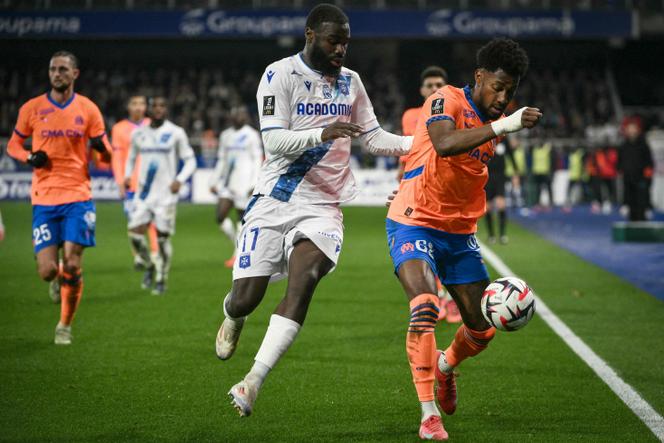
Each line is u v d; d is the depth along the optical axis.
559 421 17.66
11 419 17.59
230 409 18.44
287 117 16.88
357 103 17.91
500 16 116.88
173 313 29.77
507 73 16.00
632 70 138.00
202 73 124.31
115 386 20.22
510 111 70.19
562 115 119.00
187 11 116.62
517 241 56.22
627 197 65.81
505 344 25.14
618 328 27.62
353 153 94.81
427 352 16.12
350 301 32.47
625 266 43.84
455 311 28.75
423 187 17.06
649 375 21.52
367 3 122.56
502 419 17.83
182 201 90.38
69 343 24.88
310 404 18.86
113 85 118.94
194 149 95.12
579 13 117.06
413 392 19.83
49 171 24.19
